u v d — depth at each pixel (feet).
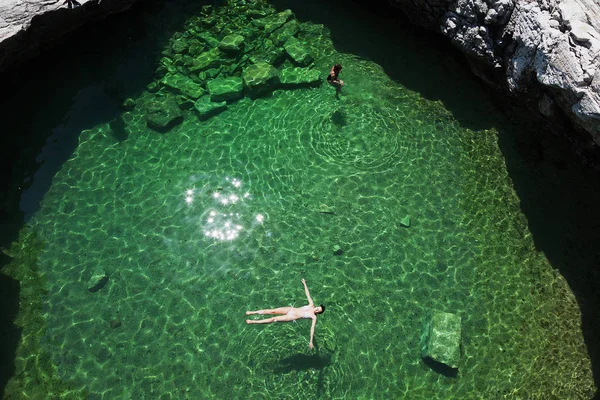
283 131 42.83
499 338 33.24
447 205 39.32
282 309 31.65
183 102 43.60
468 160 41.98
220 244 36.35
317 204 38.75
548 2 35.12
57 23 42.60
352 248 36.58
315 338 32.48
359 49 49.24
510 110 44.93
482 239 37.73
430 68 48.03
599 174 40.63
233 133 42.50
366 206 38.81
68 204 37.96
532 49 36.60
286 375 30.96
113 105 43.52
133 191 38.88
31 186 38.70
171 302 33.58
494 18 39.22
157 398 29.96
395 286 35.01
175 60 46.42
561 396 31.24
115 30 47.70
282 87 45.80
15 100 42.50
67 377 30.45
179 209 38.01
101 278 33.91
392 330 33.14
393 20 51.47
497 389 31.30
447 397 30.83
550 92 37.47
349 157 41.63
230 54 46.85
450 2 43.52
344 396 30.48
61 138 41.47
